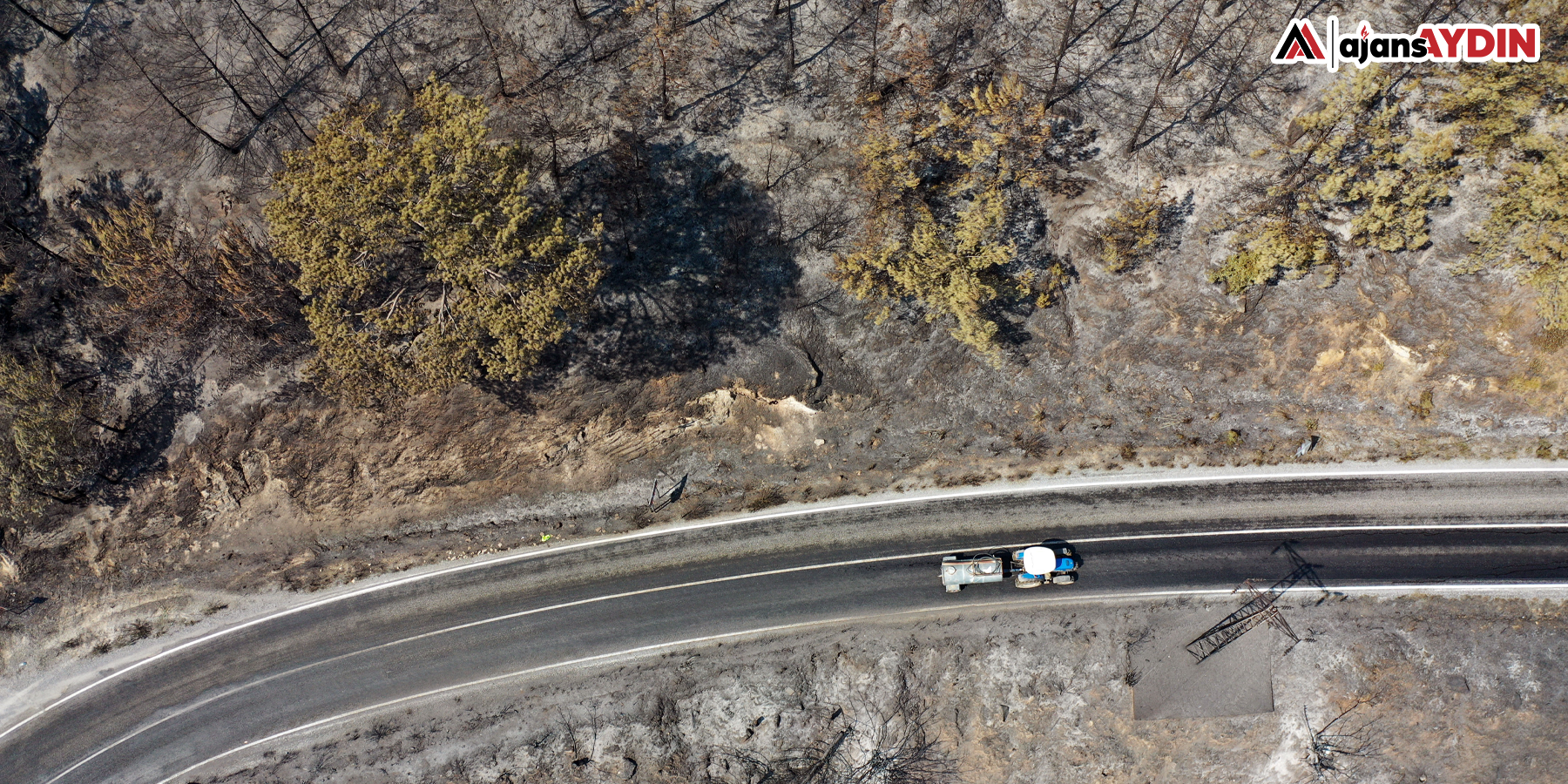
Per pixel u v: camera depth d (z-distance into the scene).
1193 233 48.41
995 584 49.62
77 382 48.50
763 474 50.50
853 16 48.91
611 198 47.75
